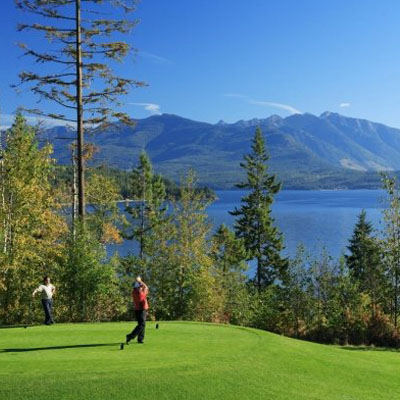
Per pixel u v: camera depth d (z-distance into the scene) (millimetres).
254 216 59875
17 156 29594
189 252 32906
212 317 32594
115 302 28672
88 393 10516
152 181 60250
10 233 28016
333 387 12094
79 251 27250
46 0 25266
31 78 25750
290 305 35000
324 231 134875
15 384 10797
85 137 27469
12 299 27531
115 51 26875
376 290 34000
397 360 16641
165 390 10852
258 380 11930
